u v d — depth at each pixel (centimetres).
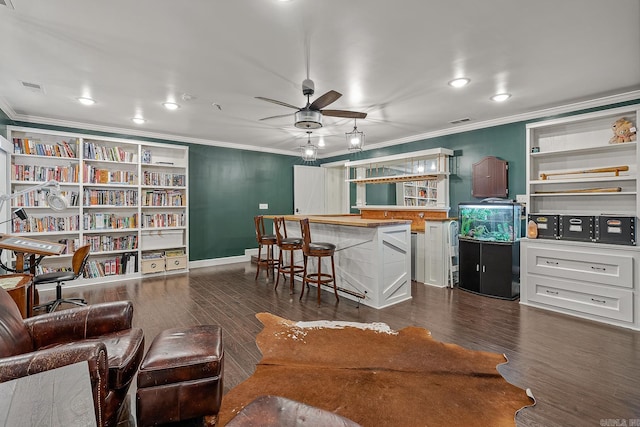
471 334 285
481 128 474
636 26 217
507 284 390
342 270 404
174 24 213
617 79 310
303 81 294
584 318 326
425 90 338
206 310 350
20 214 332
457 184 507
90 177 471
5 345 151
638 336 281
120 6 193
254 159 672
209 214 612
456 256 478
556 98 363
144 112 414
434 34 228
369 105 388
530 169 400
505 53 258
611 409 181
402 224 383
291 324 309
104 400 131
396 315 335
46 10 197
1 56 259
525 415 176
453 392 197
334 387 203
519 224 407
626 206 351
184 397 157
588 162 375
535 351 252
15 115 417
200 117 439
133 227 509
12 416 105
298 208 728
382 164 618
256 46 244
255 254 672
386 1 190
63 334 183
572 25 216
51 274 351
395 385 205
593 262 324
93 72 290
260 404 127
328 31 223
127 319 199
